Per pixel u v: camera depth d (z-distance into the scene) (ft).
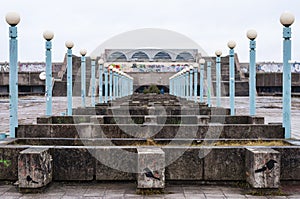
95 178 26.94
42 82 213.25
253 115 46.93
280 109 105.40
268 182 24.25
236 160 26.61
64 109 102.78
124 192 24.93
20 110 99.55
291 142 31.86
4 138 34.47
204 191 25.25
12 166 26.66
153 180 24.50
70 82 56.49
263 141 33.53
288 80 34.14
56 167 26.76
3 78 209.26
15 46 35.22
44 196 24.04
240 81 202.28
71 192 24.93
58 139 33.86
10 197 23.85
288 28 33.37
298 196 24.14
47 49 47.83
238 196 24.13
